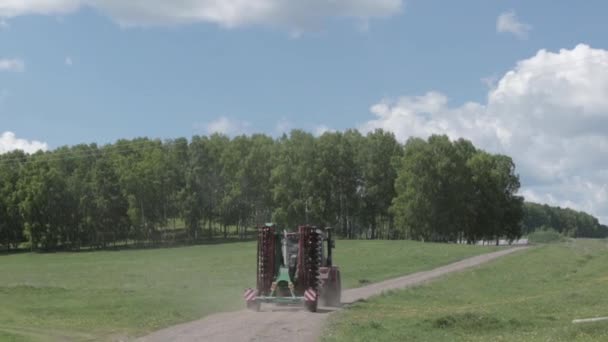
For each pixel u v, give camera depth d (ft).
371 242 328.29
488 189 393.70
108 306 89.86
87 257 316.19
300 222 388.16
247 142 426.92
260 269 87.66
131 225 409.08
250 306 85.05
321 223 393.50
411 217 367.25
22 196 406.62
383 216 423.64
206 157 423.23
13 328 68.23
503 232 411.75
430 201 365.81
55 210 406.00
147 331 67.26
